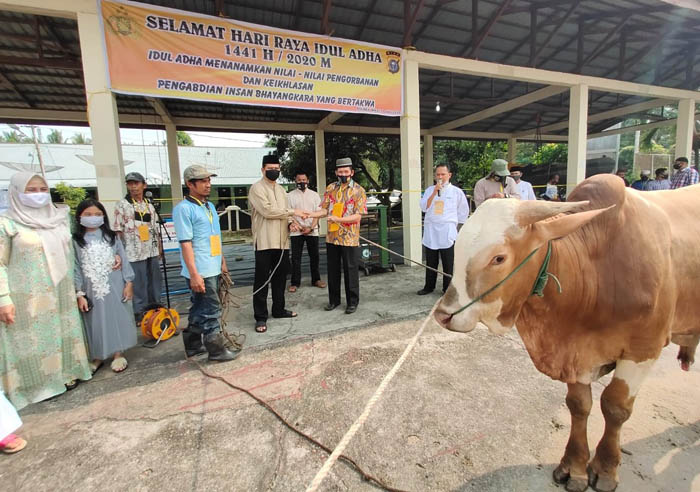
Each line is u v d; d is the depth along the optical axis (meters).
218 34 5.23
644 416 2.51
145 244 4.62
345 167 4.48
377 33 7.43
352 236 4.54
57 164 21.45
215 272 3.37
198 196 3.30
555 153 22.03
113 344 3.31
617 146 25.08
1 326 2.72
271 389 2.96
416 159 6.96
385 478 2.04
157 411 2.72
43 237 2.90
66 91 8.65
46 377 2.91
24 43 6.75
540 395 2.77
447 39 7.97
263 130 11.03
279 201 4.20
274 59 5.62
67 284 3.05
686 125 10.05
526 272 1.69
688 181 7.77
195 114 10.09
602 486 1.90
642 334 1.77
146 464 2.21
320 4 6.36
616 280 1.73
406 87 6.72
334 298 4.81
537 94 9.23
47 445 2.39
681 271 1.90
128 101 8.86
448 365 3.25
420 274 6.56
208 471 2.14
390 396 2.80
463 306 1.68
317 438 2.37
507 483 1.98
